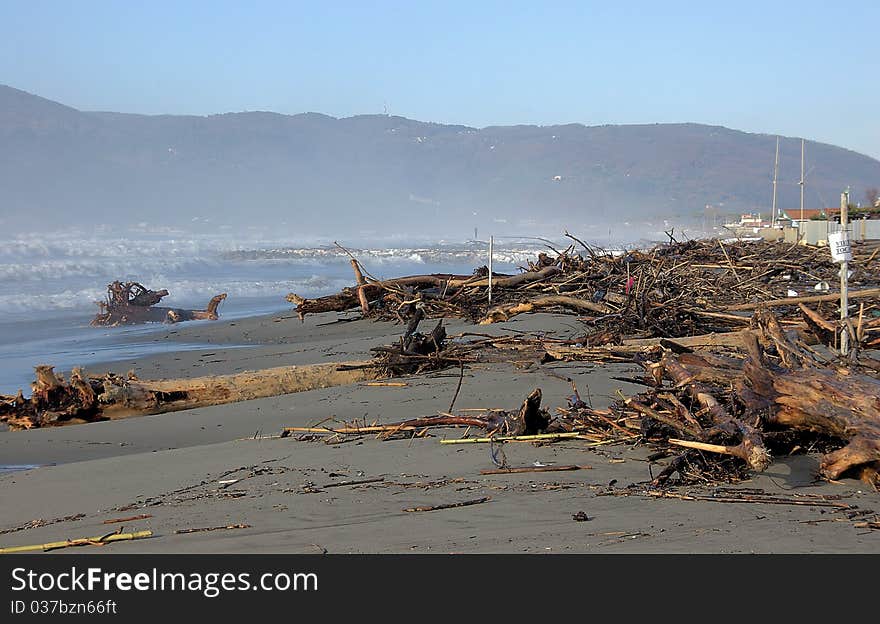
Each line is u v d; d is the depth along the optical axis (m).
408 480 7.86
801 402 7.54
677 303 17.88
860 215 54.28
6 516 7.69
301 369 14.79
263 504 7.33
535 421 9.12
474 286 24.77
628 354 13.97
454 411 11.22
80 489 8.52
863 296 17.72
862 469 7.04
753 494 6.86
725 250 28.95
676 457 7.42
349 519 6.72
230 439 11.20
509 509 6.71
